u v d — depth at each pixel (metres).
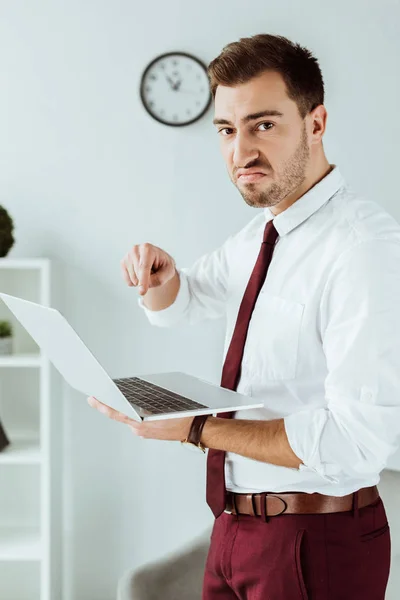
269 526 1.39
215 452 1.48
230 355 1.48
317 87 1.38
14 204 2.57
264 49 1.32
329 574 1.35
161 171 2.56
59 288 2.55
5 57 2.53
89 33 2.52
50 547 2.43
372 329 1.22
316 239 1.39
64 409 2.62
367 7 2.46
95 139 2.55
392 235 1.31
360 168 2.51
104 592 2.67
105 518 2.65
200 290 1.78
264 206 1.38
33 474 2.66
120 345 2.61
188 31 2.51
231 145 1.38
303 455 1.25
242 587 1.43
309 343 1.36
